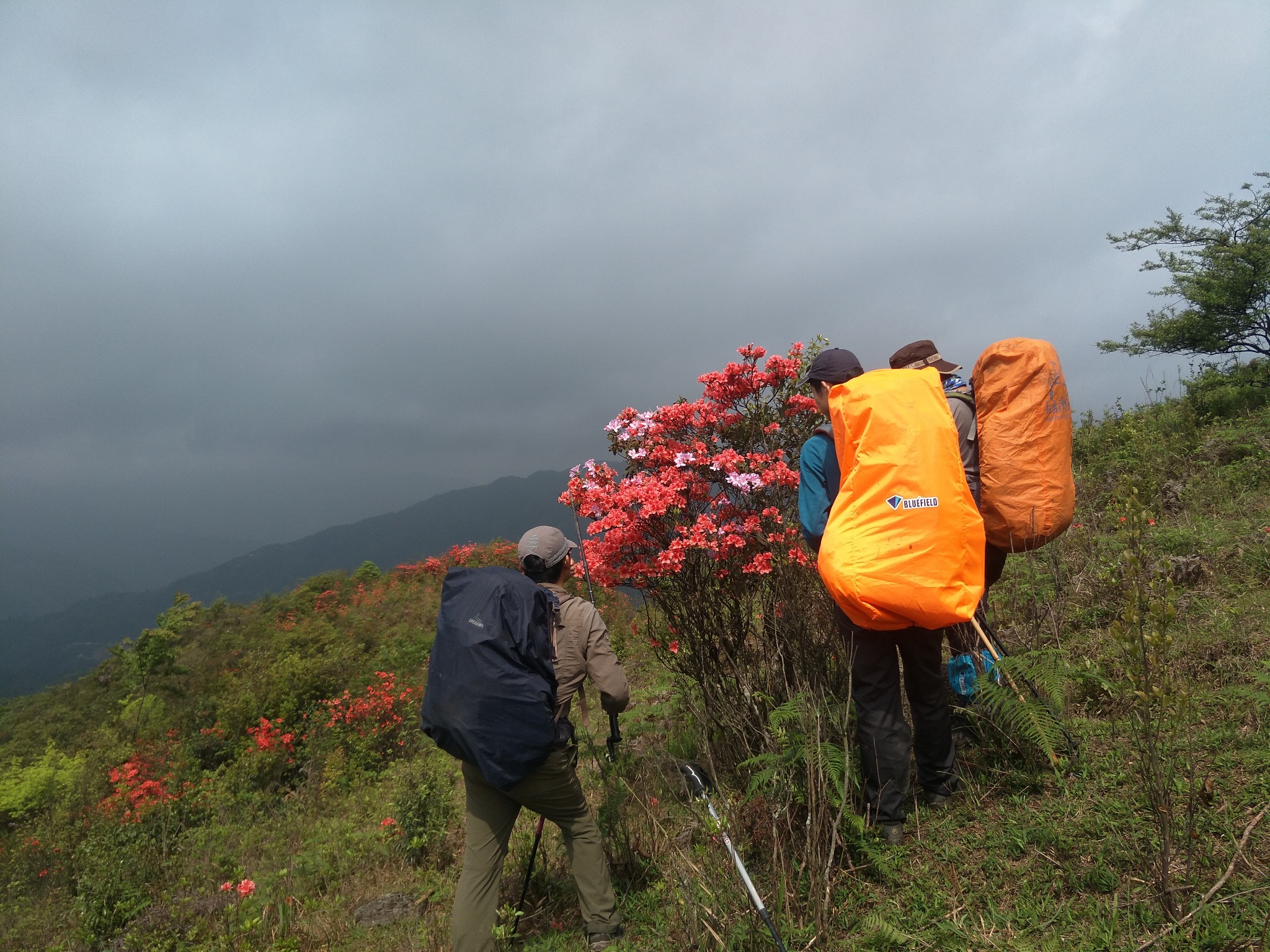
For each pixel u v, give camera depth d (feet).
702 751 12.59
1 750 67.46
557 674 10.15
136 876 18.47
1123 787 8.74
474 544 83.66
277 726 35.27
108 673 80.07
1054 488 9.54
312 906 14.38
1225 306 32.32
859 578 8.59
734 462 12.94
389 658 48.37
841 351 10.62
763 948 7.96
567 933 10.57
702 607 12.98
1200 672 10.81
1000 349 9.88
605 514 13.48
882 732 9.31
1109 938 6.59
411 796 17.56
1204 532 16.31
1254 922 6.25
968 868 8.40
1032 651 10.69
